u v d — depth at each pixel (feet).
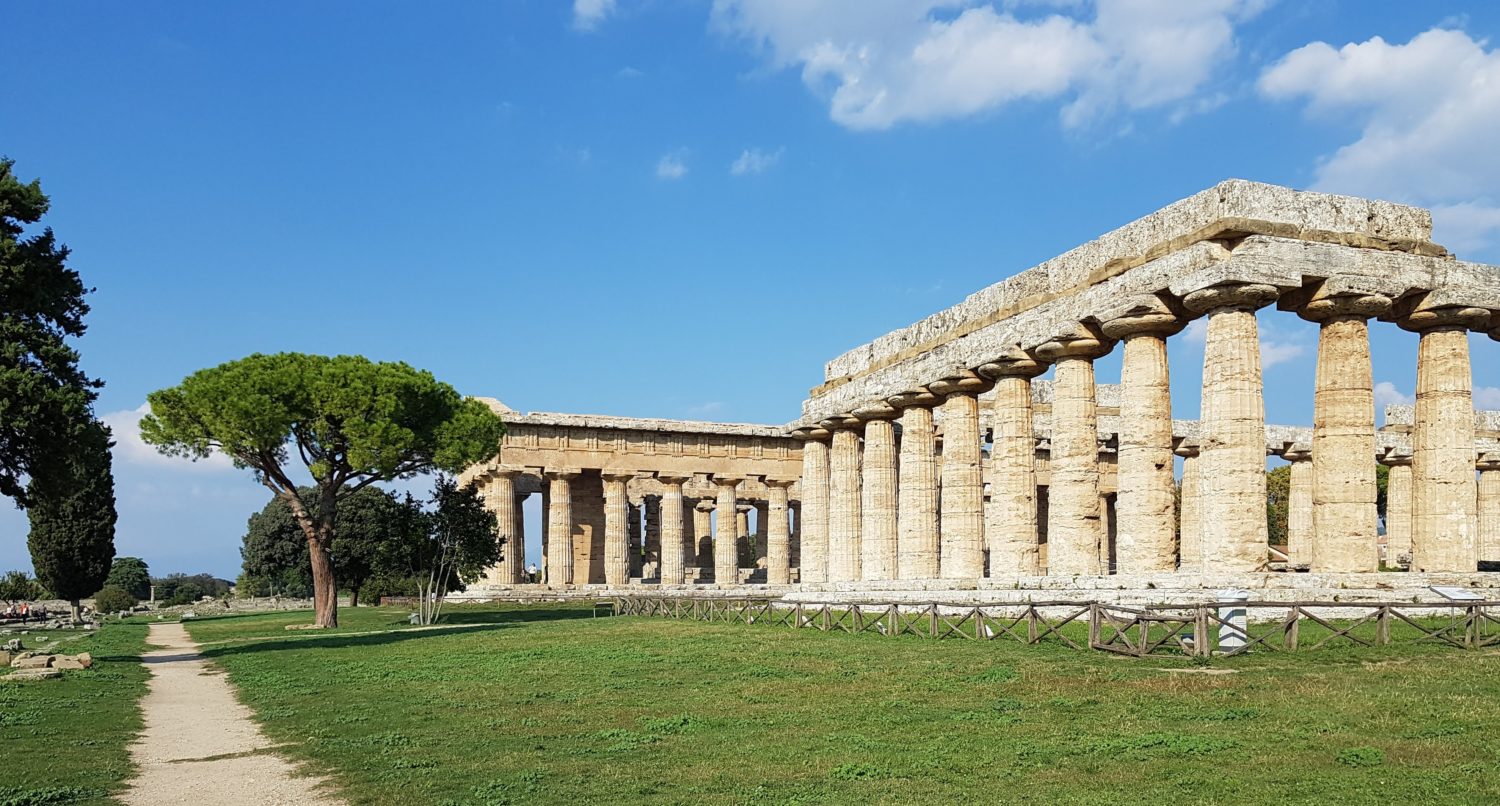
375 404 209.87
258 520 468.34
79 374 144.36
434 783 66.59
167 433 207.62
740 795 61.46
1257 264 127.54
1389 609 102.32
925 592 174.91
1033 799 58.34
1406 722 71.77
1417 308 138.82
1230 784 59.57
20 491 144.77
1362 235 135.23
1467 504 138.00
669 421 305.53
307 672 130.72
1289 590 125.70
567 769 69.26
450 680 115.85
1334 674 88.38
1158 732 72.38
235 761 76.74
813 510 221.25
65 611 376.89
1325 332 135.95
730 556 308.81
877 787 62.34
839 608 177.58
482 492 307.37
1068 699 84.38
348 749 78.74
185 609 419.13
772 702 91.61
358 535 378.12
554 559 296.92
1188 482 233.55
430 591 235.20
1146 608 104.01
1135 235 144.77
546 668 120.47
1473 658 93.35
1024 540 162.71
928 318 188.65
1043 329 155.74
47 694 111.45
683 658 121.70
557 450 299.79
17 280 136.56
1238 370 128.98
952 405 176.86
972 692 90.84
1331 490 134.51
